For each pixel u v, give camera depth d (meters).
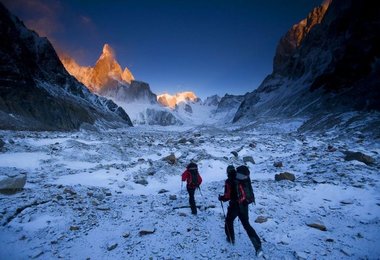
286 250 5.81
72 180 13.09
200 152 21.89
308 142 30.09
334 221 7.56
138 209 8.62
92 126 70.25
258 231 6.80
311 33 130.50
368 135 28.06
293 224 7.30
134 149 24.36
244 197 5.68
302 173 14.15
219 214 8.03
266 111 110.00
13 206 8.18
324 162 16.17
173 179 14.73
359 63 56.28
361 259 5.41
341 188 10.39
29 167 16.00
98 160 19.16
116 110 143.75
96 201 9.05
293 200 9.43
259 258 5.42
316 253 5.66
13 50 69.50
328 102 58.78
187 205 9.02
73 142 22.27
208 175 15.59
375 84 45.41
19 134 29.83
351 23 83.31
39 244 6.10
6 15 78.88
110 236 6.53
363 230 6.86
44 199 9.01
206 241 6.24
